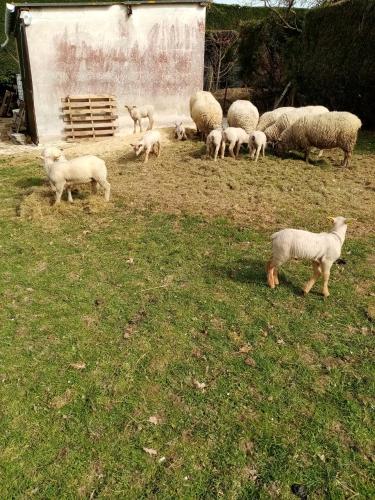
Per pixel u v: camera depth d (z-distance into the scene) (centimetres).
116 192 838
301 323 454
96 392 367
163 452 314
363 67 1399
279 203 776
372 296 501
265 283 527
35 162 1108
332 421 338
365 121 1448
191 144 1232
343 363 399
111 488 289
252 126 1157
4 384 376
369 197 806
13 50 2320
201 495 284
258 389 369
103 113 1440
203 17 1444
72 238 659
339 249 473
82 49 1361
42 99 1364
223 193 827
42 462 307
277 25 1900
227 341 429
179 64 1481
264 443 320
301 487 288
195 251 612
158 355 410
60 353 413
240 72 2191
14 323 457
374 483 292
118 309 480
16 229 688
